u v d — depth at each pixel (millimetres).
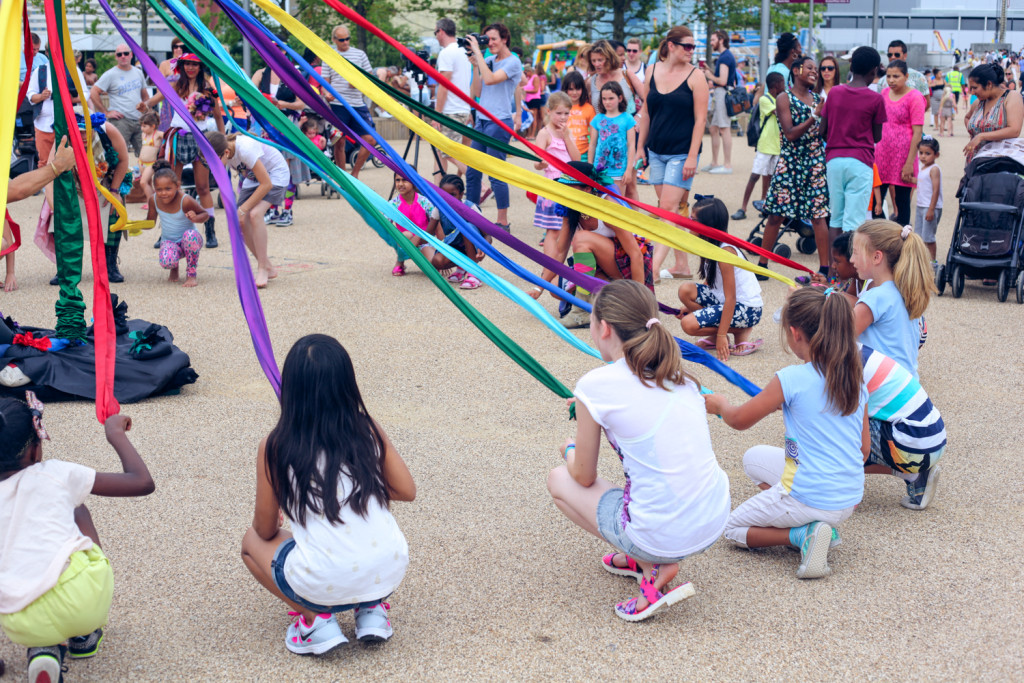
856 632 3141
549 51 22219
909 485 4066
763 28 16219
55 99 3779
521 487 4270
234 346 6281
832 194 7598
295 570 2867
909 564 3596
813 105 8258
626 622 3213
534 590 3420
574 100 9414
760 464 3902
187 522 3879
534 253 4113
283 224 10672
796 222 9211
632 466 3146
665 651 3037
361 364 5965
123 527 3826
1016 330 6770
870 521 3967
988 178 7469
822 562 3457
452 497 4160
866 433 3650
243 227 7664
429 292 7742
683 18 27188
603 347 3275
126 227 5023
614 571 3529
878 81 11031
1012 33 44406
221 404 5262
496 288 4020
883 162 8352
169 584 3414
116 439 3053
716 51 14367
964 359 6121
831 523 3502
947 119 21406
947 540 3783
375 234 10234
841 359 3387
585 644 3080
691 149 7641
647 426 3102
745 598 3367
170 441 4723
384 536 2926
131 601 3299
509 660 2992
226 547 3684
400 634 3137
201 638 3094
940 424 3934
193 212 7688
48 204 7012
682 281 8172
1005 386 5605
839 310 3408
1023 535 3812
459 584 3449
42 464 2820
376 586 2922
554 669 2943
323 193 12906
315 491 2830
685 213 8039
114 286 7801
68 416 5039
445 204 3998
